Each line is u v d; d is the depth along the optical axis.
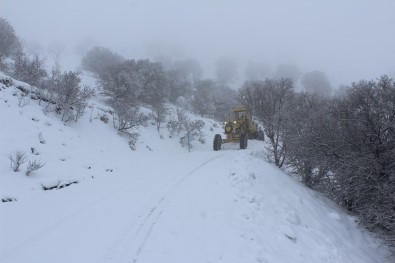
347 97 11.00
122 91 21.84
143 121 18.48
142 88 26.44
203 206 6.55
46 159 9.59
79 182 8.73
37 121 11.59
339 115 10.51
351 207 10.31
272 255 5.09
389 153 8.98
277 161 12.52
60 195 7.39
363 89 10.04
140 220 5.72
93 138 13.63
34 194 7.32
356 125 9.52
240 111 18.52
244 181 7.92
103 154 12.45
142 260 4.35
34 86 14.23
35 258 4.37
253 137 19.53
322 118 10.65
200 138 23.39
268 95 13.64
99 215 6.00
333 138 10.06
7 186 7.23
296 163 11.40
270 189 8.27
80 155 11.09
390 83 10.12
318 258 5.84
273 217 6.72
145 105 26.41
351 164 9.12
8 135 9.68
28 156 9.18
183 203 6.68
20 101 11.77
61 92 13.66
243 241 5.20
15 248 4.64
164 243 4.85
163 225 5.50
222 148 17.80
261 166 9.78
